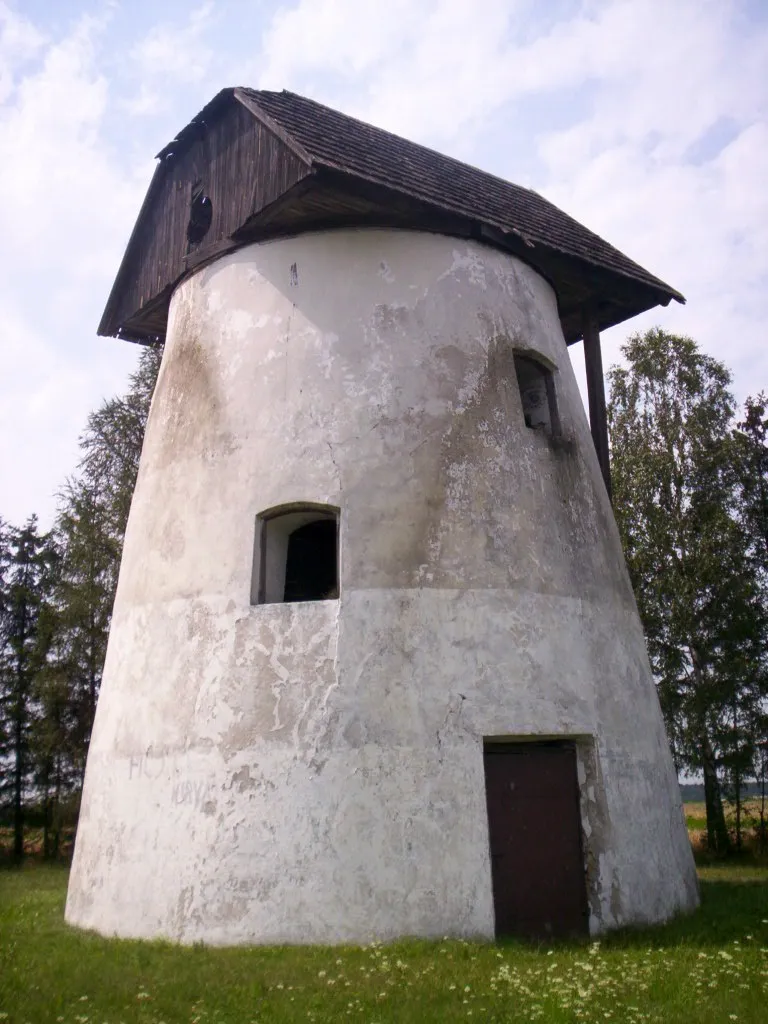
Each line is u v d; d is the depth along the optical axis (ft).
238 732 26.53
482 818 25.44
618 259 39.40
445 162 39.70
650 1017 16.66
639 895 27.58
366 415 29.32
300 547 33.78
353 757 25.44
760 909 30.25
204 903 25.16
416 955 22.13
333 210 31.19
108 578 76.69
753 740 65.82
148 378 78.33
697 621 68.28
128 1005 17.83
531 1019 16.58
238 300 32.68
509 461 30.30
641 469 72.54
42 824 87.25
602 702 29.09
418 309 30.99
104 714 31.17
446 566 27.78
